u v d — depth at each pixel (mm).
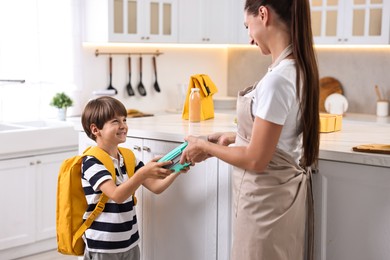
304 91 2088
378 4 4734
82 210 2574
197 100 3234
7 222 3986
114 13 4668
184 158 2295
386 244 2303
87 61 4910
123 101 5207
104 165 2502
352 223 2375
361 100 5305
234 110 5594
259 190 2180
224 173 2629
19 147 3955
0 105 4449
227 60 6160
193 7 5242
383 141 2645
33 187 4098
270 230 2178
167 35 5066
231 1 5457
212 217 2699
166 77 5547
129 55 5211
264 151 2043
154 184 2594
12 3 4445
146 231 2957
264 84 2037
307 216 2424
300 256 2318
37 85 4625
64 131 4207
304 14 2064
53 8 4656
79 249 2602
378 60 5172
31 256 4141
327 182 2424
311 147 2176
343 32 4934
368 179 2312
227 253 2666
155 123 3188
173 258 2875
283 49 2102
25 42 4531
